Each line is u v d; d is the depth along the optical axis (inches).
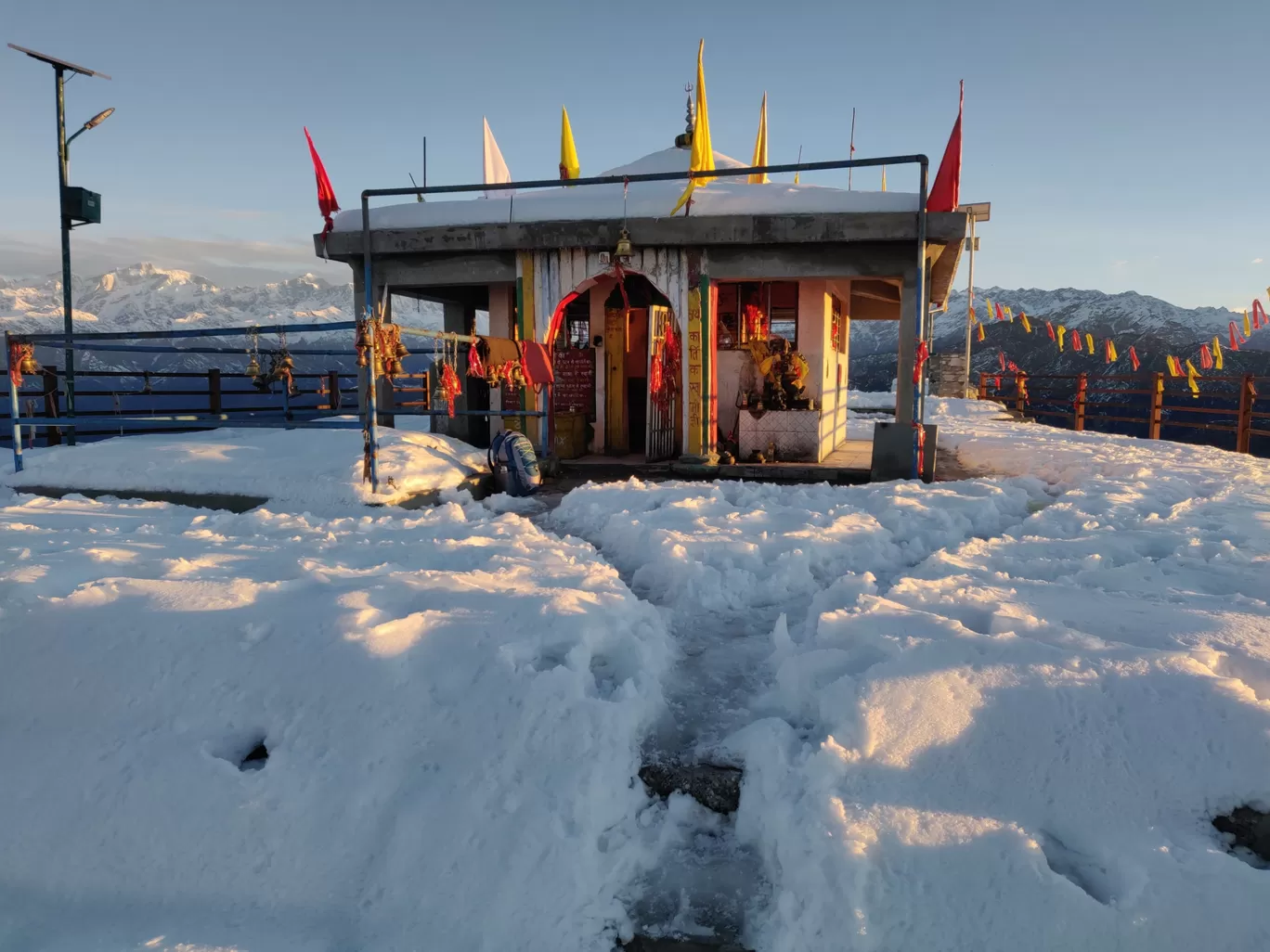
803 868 105.7
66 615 153.1
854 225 366.6
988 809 110.1
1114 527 252.2
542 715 126.0
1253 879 97.8
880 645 140.5
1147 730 116.1
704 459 404.8
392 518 278.7
